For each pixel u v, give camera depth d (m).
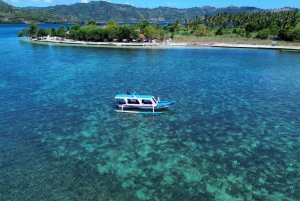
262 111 40.78
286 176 24.39
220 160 26.78
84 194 21.27
